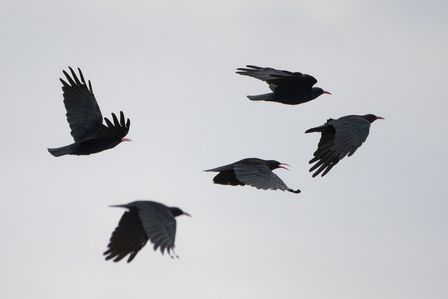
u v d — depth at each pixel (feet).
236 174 61.93
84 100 64.80
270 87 72.23
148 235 42.52
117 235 44.45
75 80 64.90
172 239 43.14
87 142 62.95
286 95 69.46
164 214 44.24
